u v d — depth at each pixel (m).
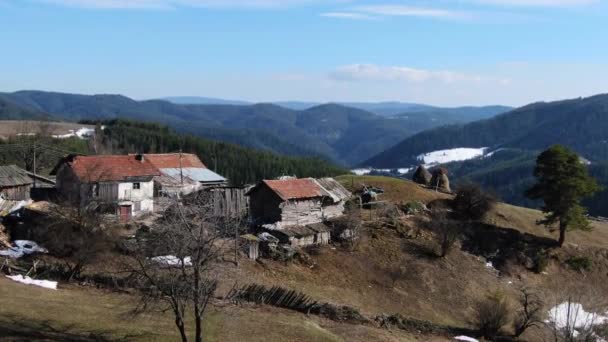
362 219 83.44
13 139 125.94
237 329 41.56
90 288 45.28
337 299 59.59
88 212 51.00
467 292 71.50
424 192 101.88
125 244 42.69
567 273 84.25
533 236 91.75
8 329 32.38
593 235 98.62
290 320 46.50
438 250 78.81
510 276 79.44
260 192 74.19
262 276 59.25
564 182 85.44
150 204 72.50
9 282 42.38
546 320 64.50
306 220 75.12
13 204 63.53
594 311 60.72
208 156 185.50
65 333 34.03
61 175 69.25
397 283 69.19
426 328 55.25
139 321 39.44
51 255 51.47
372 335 47.97
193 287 31.36
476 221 92.25
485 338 57.25
